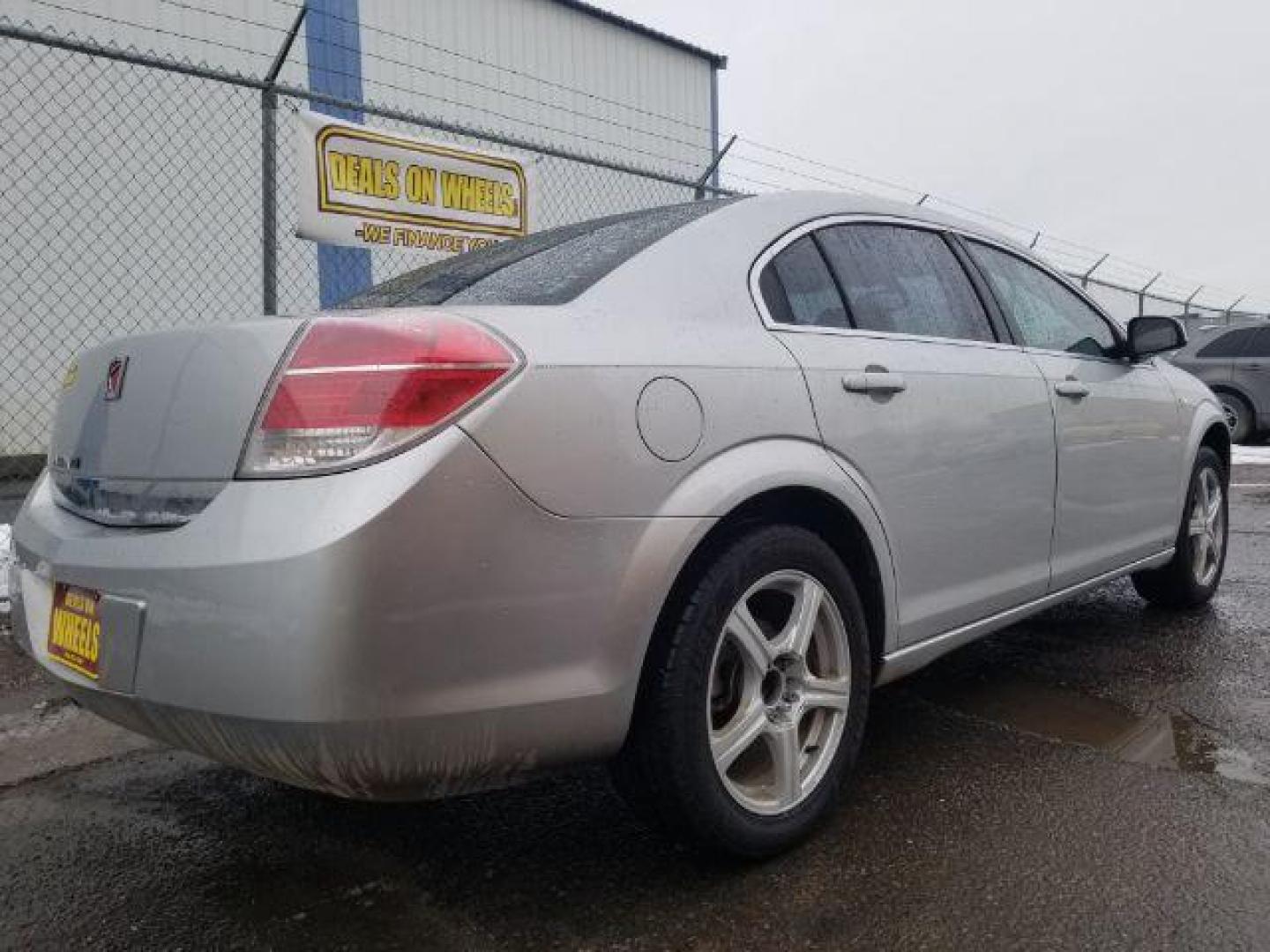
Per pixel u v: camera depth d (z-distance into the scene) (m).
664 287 2.12
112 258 7.97
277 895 2.06
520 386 1.71
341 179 5.33
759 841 2.05
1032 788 2.48
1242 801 2.39
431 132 10.48
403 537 1.57
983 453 2.73
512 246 2.67
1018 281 3.30
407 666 1.58
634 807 2.02
